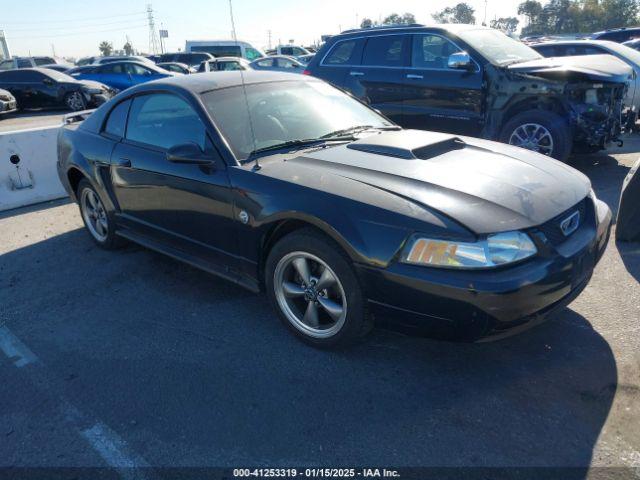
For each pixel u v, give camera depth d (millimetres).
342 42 7574
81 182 4605
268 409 2502
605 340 2945
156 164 3600
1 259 4594
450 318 2400
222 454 2246
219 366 2859
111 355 3010
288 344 3047
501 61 6332
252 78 3854
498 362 2787
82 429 2430
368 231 2520
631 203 4176
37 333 3297
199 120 3365
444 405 2479
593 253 2781
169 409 2535
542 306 2463
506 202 2562
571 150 6434
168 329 3268
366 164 2953
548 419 2359
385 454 2205
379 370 2762
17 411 2574
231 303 3580
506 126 6312
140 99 3934
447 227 2383
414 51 6844
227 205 3127
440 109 6691
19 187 6211
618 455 2146
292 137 3479
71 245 4867
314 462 2182
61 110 17906
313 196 2723
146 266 4281
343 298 2715
